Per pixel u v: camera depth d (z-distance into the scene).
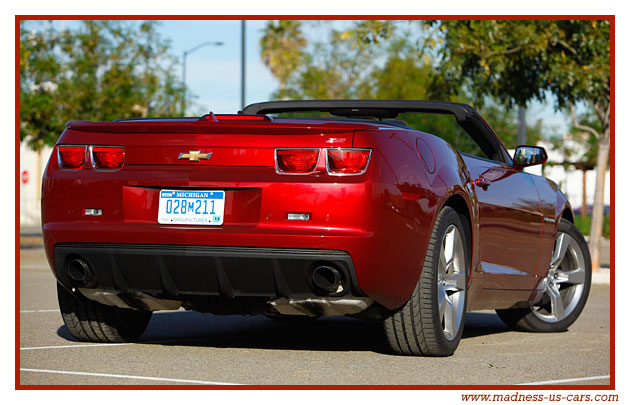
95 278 6.12
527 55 16.16
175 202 5.89
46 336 7.27
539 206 7.96
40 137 24.83
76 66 24.58
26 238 32.25
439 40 16.59
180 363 5.97
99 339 6.90
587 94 16.27
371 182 5.68
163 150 5.96
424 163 6.15
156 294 6.09
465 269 6.62
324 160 5.74
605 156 17.03
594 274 15.70
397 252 5.82
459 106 7.44
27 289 12.38
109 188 6.00
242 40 31.78
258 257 5.70
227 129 5.87
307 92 38.00
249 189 5.77
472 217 6.71
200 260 5.79
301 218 5.68
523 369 6.05
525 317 8.34
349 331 8.05
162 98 25.44
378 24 17.06
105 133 6.12
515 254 7.57
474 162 7.12
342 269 5.67
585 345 7.43
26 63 23.48
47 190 6.19
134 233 5.88
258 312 6.05
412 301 6.14
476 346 7.23
